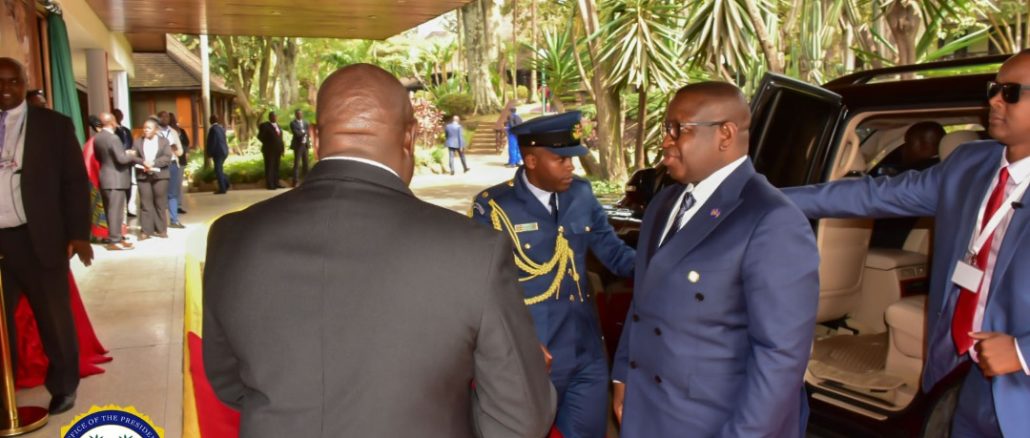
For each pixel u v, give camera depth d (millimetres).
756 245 1620
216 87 31500
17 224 3461
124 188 8250
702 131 1714
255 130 29500
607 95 13898
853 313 3645
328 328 1165
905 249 3725
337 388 1160
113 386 4008
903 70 2785
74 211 3609
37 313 3584
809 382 2770
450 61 44219
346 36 14734
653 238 1938
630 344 1918
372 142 1261
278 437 1163
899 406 2508
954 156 2012
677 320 1752
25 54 6777
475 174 19062
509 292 1223
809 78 11883
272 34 14234
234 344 1224
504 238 1248
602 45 12484
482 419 1284
